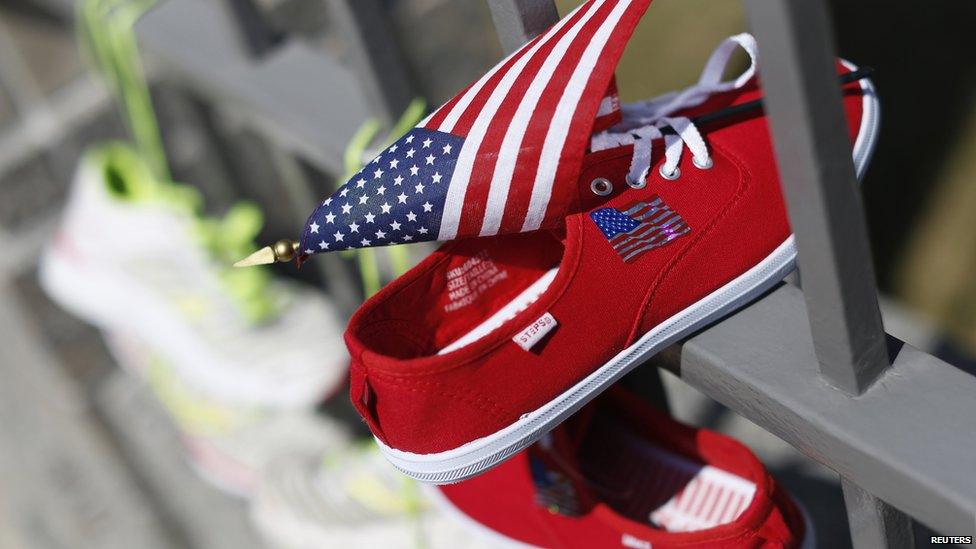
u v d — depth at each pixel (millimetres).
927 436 660
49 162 2070
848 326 658
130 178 1791
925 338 1891
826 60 553
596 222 766
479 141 753
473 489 1036
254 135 2105
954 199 2041
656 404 1099
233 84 1285
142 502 2295
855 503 736
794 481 1529
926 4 2127
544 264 864
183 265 1743
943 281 1977
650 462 985
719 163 814
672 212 785
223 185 2006
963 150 2053
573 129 742
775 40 547
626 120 864
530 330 730
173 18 1424
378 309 773
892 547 750
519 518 1012
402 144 774
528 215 763
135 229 1740
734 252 788
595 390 778
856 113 864
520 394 742
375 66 1021
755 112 846
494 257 828
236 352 1735
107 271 1810
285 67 1271
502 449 755
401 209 752
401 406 725
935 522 645
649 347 783
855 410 691
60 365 2221
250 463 1880
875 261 2080
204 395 1843
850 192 607
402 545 1342
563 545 976
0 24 1894
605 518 914
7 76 1968
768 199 803
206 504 2252
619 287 758
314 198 1465
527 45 805
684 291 776
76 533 2375
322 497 1497
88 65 2033
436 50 2262
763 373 743
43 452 2373
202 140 1853
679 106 876
